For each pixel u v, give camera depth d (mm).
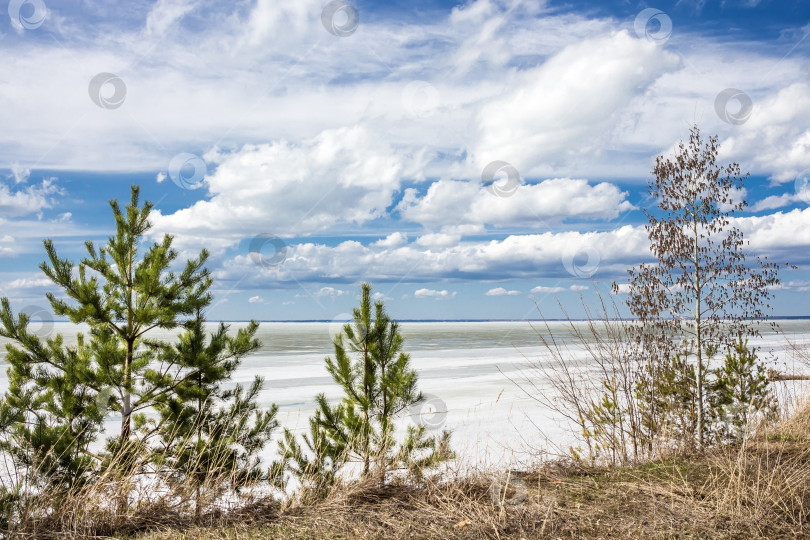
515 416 11867
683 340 6879
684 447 5840
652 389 6691
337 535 3721
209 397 5699
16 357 5254
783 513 3689
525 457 6551
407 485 4930
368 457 5184
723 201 6770
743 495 3891
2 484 4176
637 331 6949
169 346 5895
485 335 84562
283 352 43312
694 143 6965
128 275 5891
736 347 6887
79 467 4793
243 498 4633
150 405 5645
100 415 5195
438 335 85688
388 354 5742
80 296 5414
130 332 5785
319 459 5156
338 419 5520
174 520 4254
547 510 3906
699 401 6270
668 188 6980
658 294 6914
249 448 5535
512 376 22578
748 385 6719
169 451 5219
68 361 5434
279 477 5211
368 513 4176
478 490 4680
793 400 6922
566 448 7801
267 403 15383
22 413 4805
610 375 6926
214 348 5773
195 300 5855
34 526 3873
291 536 3725
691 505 3900
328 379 22547
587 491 4496
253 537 3740
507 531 3646
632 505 4051
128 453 5000
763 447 5301
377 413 5668
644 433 6480
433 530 3689
